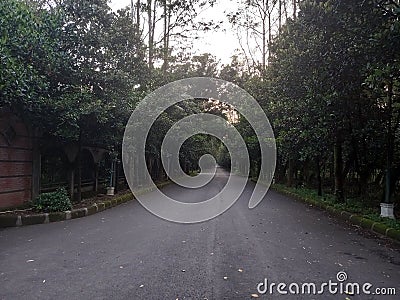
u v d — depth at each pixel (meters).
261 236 7.61
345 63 8.16
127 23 12.12
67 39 10.41
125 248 6.30
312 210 12.36
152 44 17.56
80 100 9.96
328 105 9.44
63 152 11.70
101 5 11.22
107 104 10.66
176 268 5.21
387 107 11.62
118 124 11.55
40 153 10.70
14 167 9.66
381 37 6.60
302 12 8.81
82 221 9.03
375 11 6.95
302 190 18.12
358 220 9.48
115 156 13.24
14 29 8.51
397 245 7.12
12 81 7.68
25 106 8.84
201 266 5.32
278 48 12.60
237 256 5.93
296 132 12.87
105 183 15.84
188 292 4.30
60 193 9.70
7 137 9.35
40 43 9.09
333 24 8.02
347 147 13.55
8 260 5.50
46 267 5.18
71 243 6.63
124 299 4.07
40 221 8.70
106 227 8.26
